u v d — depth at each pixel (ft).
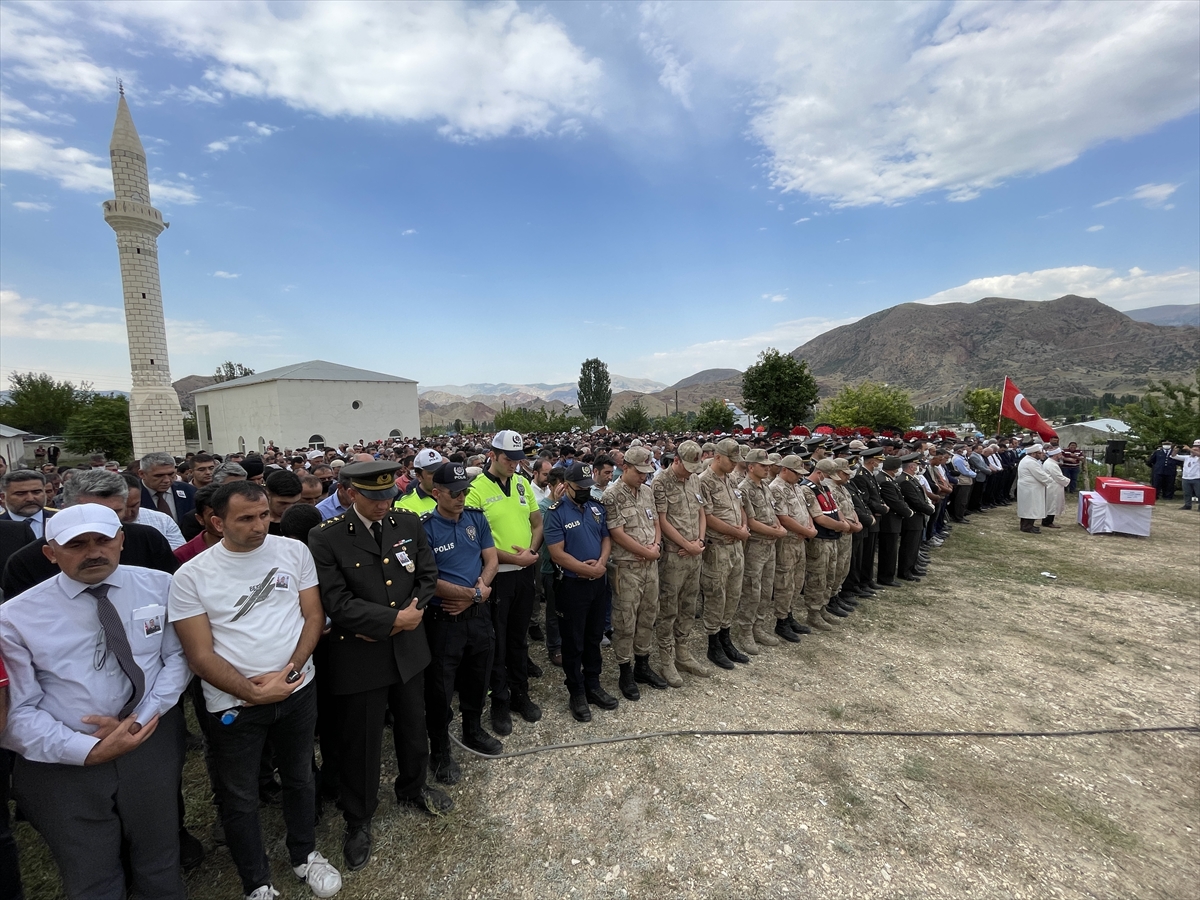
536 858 9.02
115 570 7.06
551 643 16.79
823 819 9.86
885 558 23.66
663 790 10.61
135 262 100.22
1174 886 8.55
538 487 20.61
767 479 20.29
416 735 9.66
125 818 6.86
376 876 8.70
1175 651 17.10
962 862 8.95
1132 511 32.50
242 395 149.59
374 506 8.70
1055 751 12.01
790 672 15.74
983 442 54.13
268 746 10.28
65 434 133.39
